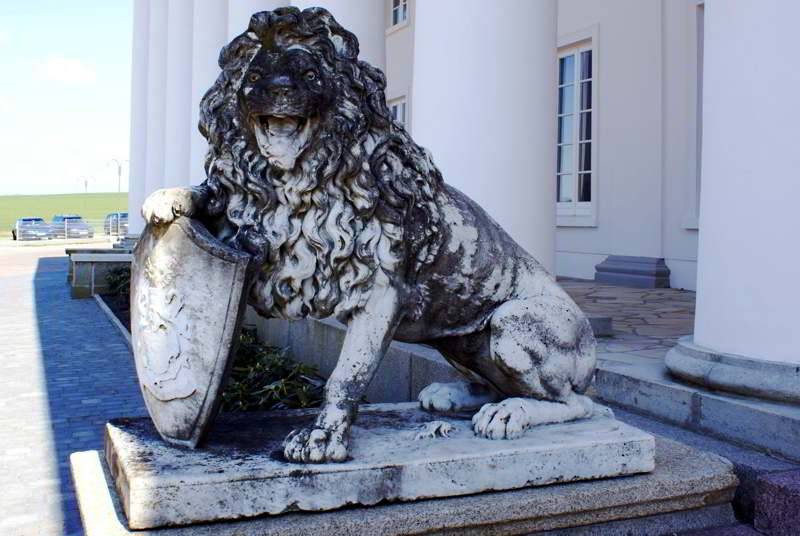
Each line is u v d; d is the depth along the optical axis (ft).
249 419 8.73
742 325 10.44
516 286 8.73
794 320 9.87
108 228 138.10
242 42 7.41
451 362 9.29
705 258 11.21
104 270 43.16
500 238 8.75
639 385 11.72
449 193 8.55
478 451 7.52
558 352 8.56
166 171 38.50
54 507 11.27
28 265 71.15
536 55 13.38
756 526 8.57
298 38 7.26
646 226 33.24
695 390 10.77
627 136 34.17
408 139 8.13
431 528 7.02
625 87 34.22
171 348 7.35
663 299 26.53
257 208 7.61
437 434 8.11
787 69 9.89
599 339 16.61
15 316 35.01
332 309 7.75
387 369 14.94
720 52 10.82
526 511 7.36
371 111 7.65
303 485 6.88
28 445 14.51
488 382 9.16
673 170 31.89
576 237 37.63
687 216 31.04
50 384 20.29
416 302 8.21
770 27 10.04
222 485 6.64
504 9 13.20
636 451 8.12
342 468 6.99
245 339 20.38
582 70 37.22
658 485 8.00
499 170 13.23
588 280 36.32
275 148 7.26
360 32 18.99
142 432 8.08
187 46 38.09
